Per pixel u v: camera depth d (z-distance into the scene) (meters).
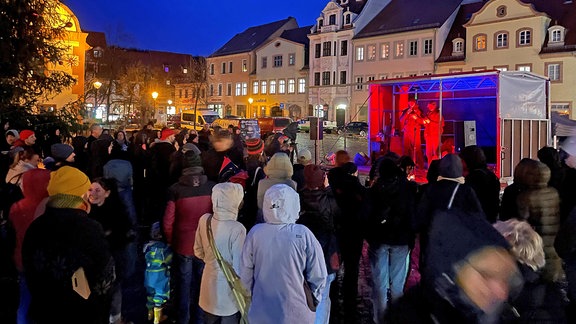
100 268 3.21
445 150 14.50
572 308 3.47
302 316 3.34
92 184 4.79
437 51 46.47
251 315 3.39
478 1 48.00
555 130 19.30
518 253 3.33
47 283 3.12
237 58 66.88
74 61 17.08
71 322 3.11
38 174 4.20
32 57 13.29
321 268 3.43
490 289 3.02
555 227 4.36
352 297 5.76
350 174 5.55
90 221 3.29
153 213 9.30
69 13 22.53
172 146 9.07
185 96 73.50
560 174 5.44
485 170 5.81
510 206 4.79
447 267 3.17
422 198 4.18
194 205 4.96
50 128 14.01
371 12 53.56
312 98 56.38
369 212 5.20
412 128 15.28
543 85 13.02
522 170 4.58
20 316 4.16
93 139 10.72
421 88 15.79
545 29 40.81
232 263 4.12
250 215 6.17
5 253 4.54
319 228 4.76
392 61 49.47
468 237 3.15
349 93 52.91
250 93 65.06
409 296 5.62
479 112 15.88
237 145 9.02
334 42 53.94
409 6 51.50
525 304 3.33
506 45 42.12
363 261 7.98
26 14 13.05
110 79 52.22
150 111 54.12
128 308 5.85
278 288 3.34
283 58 60.44
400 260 5.23
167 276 5.31
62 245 3.12
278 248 3.38
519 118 12.38
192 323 5.09
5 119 12.74
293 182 5.05
